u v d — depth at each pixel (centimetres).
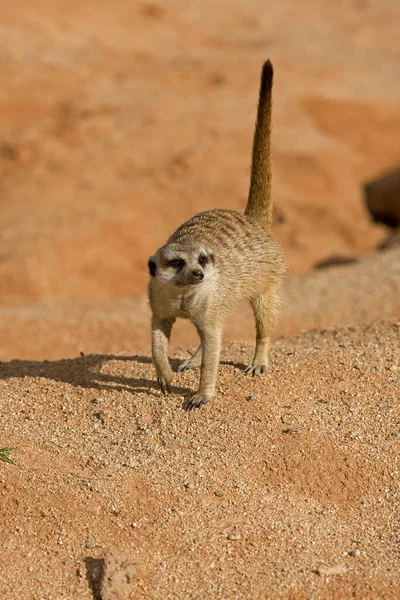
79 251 3844
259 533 1319
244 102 5806
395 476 1433
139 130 5153
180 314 1560
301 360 1711
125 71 6469
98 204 4325
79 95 5853
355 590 1208
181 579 1234
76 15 7531
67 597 1209
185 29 8050
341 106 6012
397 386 1620
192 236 1590
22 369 1784
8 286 3534
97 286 3778
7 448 1385
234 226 1669
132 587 1212
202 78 6341
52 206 4297
